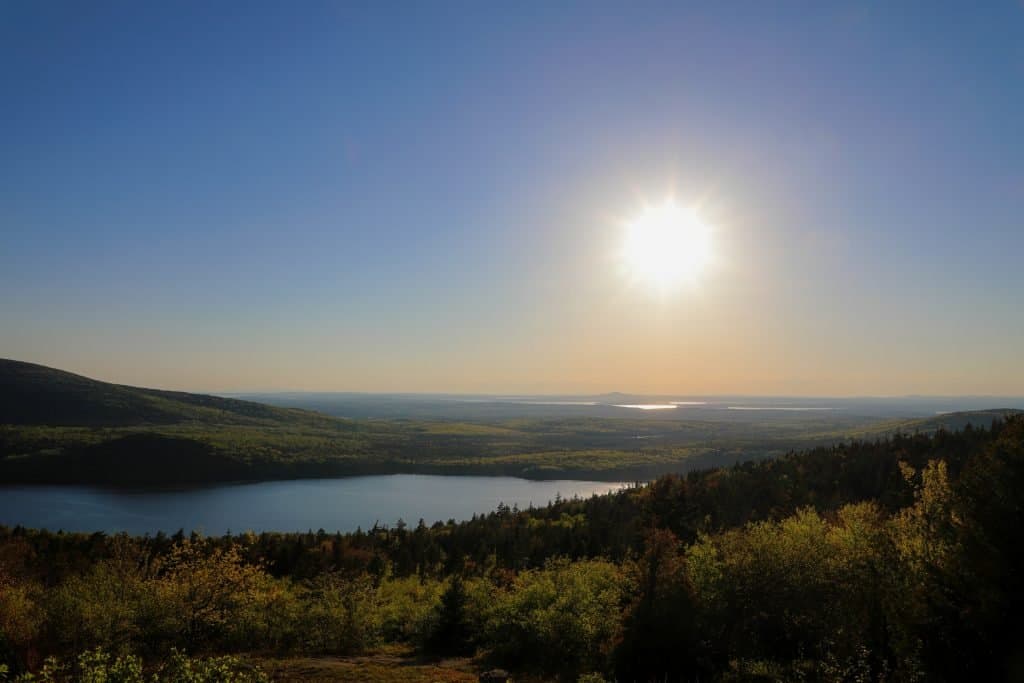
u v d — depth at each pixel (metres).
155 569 37.19
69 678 14.81
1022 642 16.61
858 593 28.05
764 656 29.72
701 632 30.25
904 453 97.25
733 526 74.56
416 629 43.59
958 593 18.14
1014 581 17.08
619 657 30.23
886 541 30.11
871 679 21.47
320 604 41.16
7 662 23.73
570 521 110.50
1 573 30.06
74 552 65.88
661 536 32.56
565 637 34.66
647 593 30.80
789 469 109.00
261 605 39.50
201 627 35.94
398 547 102.75
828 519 52.03
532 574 52.59
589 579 43.56
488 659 36.53
